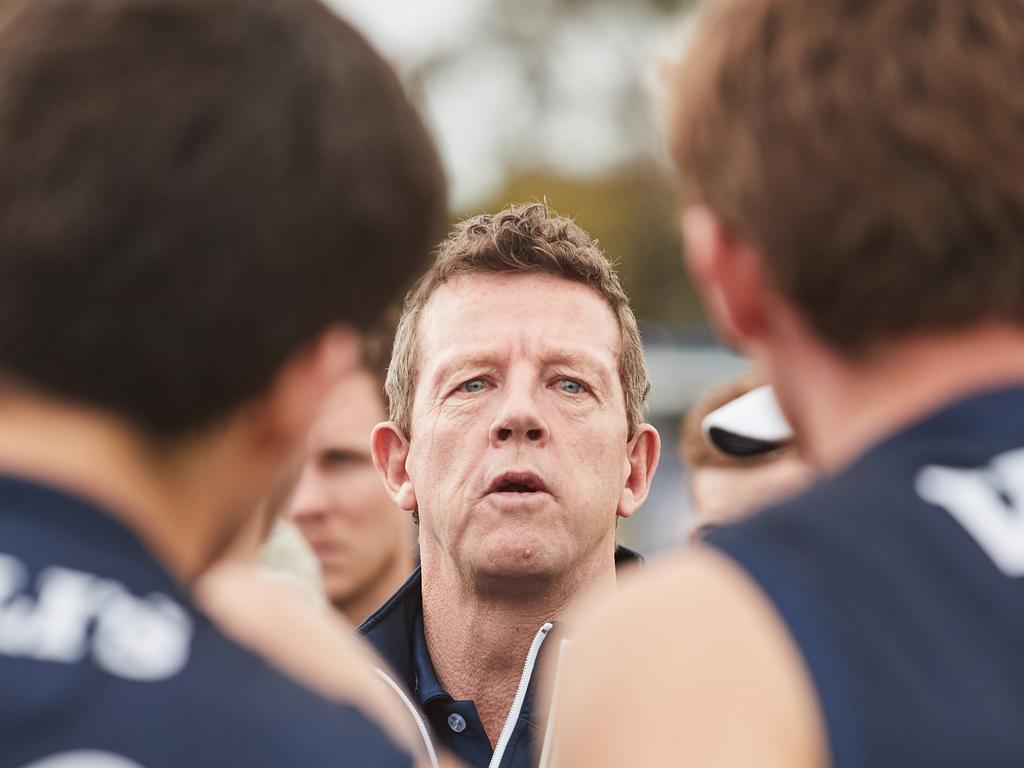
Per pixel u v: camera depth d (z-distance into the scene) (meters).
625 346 10.06
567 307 9.62
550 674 9.03
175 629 3.97
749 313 4.58
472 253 9.77
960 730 3.65
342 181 4.20
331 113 4.23
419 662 9.59
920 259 4.16
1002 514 4.04
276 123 4.13
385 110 4.38
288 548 10.16
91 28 4.18
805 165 4.23
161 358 4.01
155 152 4.01
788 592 3.81
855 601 3.81
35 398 4.05
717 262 4.59
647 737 3.70
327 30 4.39
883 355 4.29
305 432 4.39
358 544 13.97
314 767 3.86
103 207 3.98
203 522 4.27
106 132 4.02
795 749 3.62
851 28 4.34
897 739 3.63
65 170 4.00
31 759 3.64
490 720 9.40
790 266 4.28
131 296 3.98
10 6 4.38
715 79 4.52
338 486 13.93
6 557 3.89
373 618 9.78
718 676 3.70
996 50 4.28
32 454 4.00
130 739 3.72
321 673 4.87
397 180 4.36
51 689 3.72
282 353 4.17
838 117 4.24
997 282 4.17
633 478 10.30
